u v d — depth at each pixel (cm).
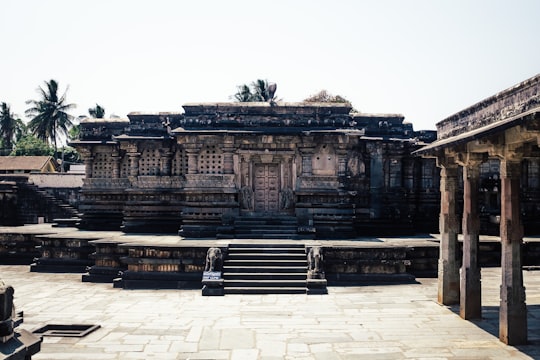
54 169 5494
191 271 1630
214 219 2075
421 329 1084
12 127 6381
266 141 2098
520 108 939
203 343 984
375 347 958
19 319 1018
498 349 941
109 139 2512
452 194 1342
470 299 1172
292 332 1063
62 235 2003
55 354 912
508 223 987
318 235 2052
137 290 1549
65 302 1366
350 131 2042
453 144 1084
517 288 979
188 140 2111
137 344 977
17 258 2123
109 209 2470
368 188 2391
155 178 2320
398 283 1638
